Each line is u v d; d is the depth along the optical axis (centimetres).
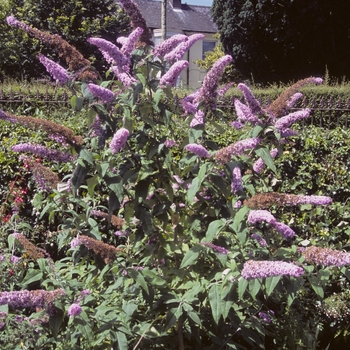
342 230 459
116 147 249
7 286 297
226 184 274
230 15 1744
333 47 1620
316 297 411
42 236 441
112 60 288
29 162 302
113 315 249
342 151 481
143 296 258
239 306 282
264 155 253
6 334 231
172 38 284
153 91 285
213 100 278
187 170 281
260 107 264
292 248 267
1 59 1875
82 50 1933
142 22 288
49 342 253
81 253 279
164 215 285
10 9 1941
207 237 252
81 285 261
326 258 240
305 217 458
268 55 1734
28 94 710
